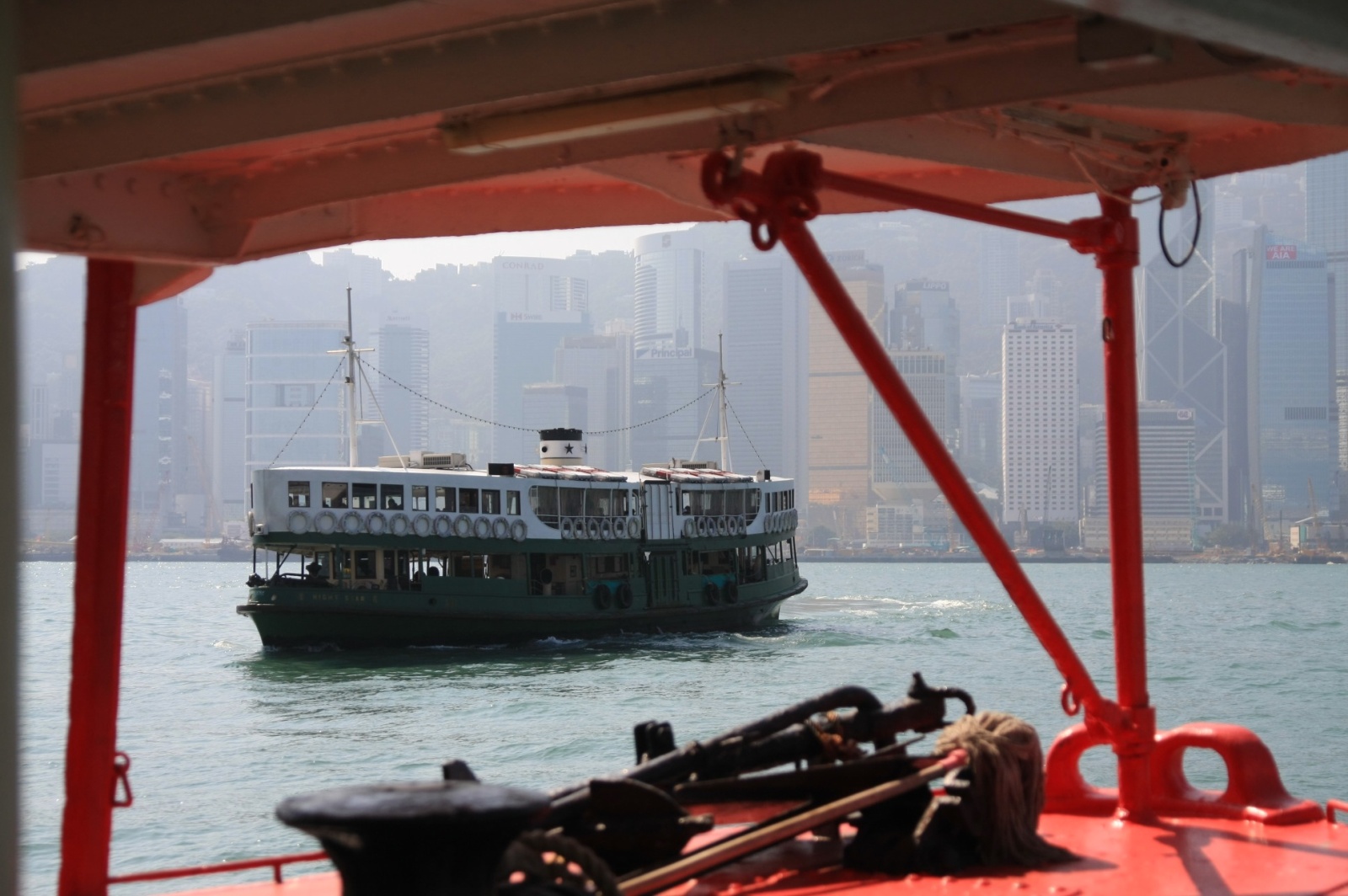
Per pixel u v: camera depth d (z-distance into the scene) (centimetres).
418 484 5712
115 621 691
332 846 379
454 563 5869
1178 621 10562
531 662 5872
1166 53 503
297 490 5600
